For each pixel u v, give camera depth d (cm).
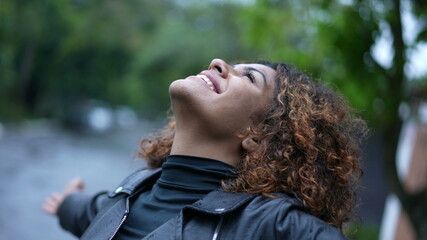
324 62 376
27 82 2672
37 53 2733
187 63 2309
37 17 2406
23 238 566
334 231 156
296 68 218
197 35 2305
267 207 161
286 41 445
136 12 3047
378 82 338
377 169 736
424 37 327
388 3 328
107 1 2864
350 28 338
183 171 179
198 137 181
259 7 442
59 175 1041
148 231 173
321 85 211
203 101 178
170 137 220
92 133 2416
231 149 183
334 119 194
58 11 2617
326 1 343
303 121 185
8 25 2152
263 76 194
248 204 165
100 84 3131
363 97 340
